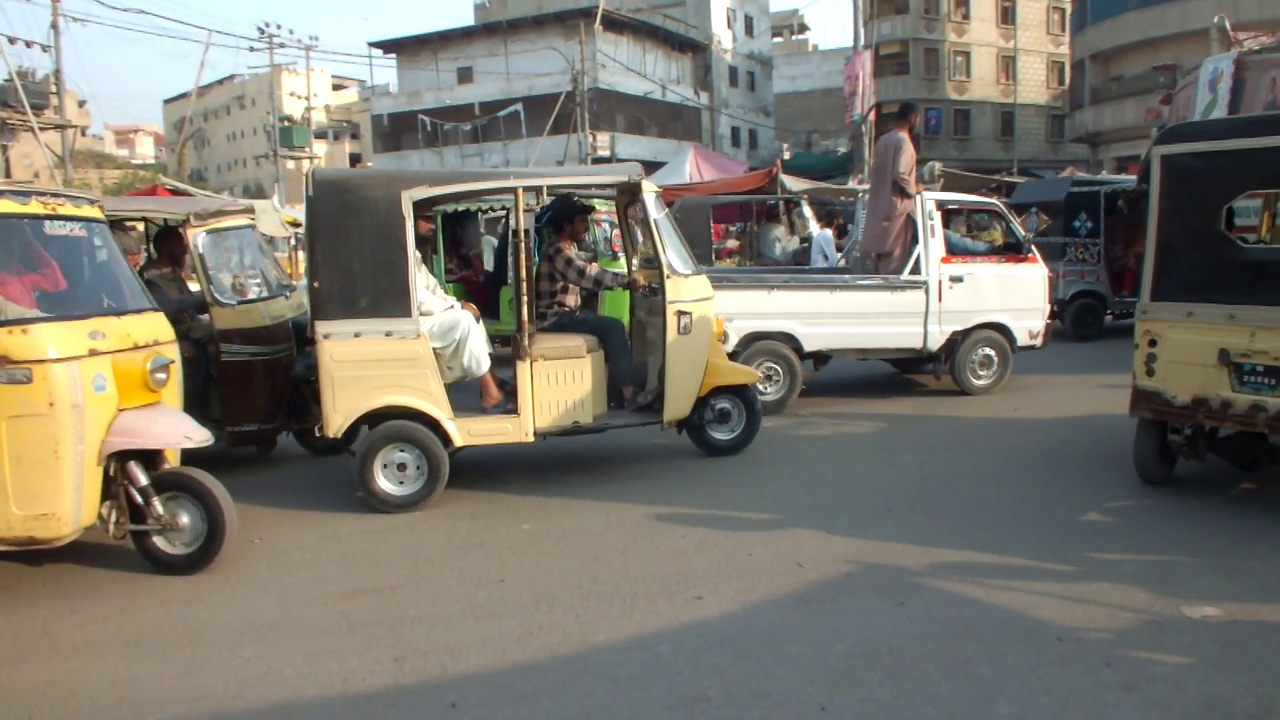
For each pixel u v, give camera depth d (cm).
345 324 651
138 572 554
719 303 958
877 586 496
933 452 790
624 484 714
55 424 470
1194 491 662
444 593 507
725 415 789
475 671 414
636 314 784
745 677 399
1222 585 488
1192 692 377
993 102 4956
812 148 5059
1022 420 908
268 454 865
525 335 681
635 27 4366
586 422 706
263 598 508
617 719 368
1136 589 485
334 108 5962
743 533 590
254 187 6244
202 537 540
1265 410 588
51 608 503
